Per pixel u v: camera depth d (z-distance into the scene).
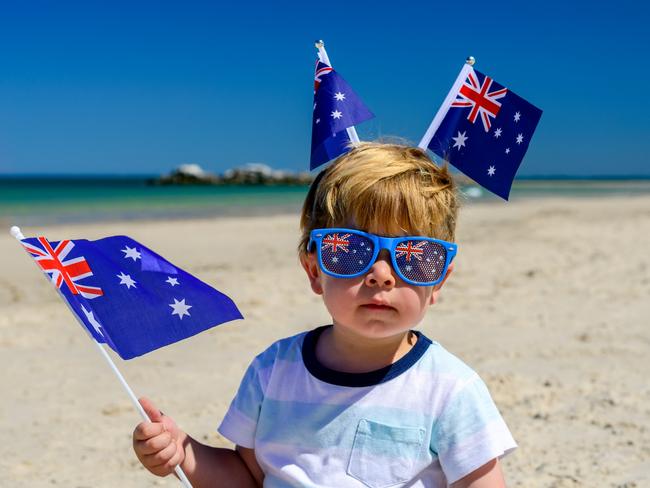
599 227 16.06
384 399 1.91
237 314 2.08
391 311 1.84
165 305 2.02
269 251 11.70
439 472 1.93
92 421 4.08
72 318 6.80
